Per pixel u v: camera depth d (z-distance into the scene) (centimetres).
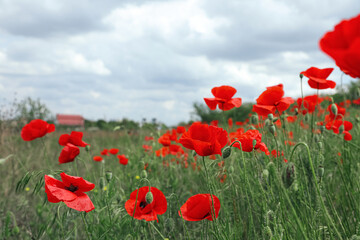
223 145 44
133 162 110
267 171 44
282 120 71
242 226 62
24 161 136
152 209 46
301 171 60
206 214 44
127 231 63
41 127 76
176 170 103
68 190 43
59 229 64
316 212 50
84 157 141
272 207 55
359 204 56
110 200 63
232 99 62
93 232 62
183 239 68
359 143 79
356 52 19
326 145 75
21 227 84
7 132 178
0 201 99
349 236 53
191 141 43
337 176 77
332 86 62
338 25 22
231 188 63
